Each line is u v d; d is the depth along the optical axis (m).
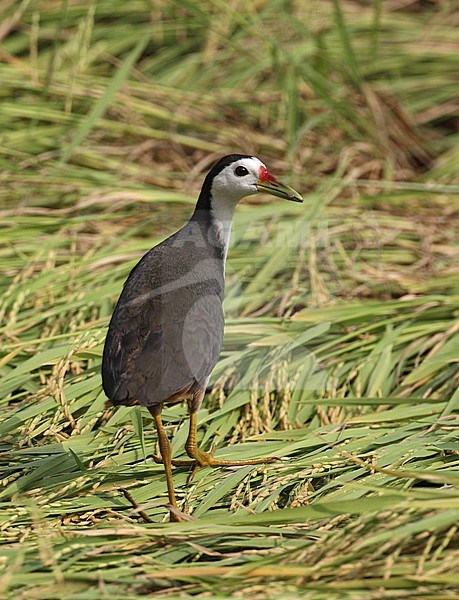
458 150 14.97
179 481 8.80
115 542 7.38
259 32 14.88
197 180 13.73
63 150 13.70
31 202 12.81
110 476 8.65
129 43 15.86
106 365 8.36
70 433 9.51
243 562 7.13
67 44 15.38
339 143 15.00
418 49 16.17
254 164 9.68
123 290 8.87
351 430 9.20
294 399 9.85
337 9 14.37
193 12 14.91
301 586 6.63
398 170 14.93
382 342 10.41
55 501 8.27
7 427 9.14
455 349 10.16
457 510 6.89
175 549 7.40
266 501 8.15
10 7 15.80
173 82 15.50
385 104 15.48
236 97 15.30
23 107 13.91
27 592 6.62
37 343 10.20
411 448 8.65
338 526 7.59
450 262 12.29
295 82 14.80
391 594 6.49
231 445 9.16
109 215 12.20
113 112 14.53
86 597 6.56
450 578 6.59
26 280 11.00
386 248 12.56
